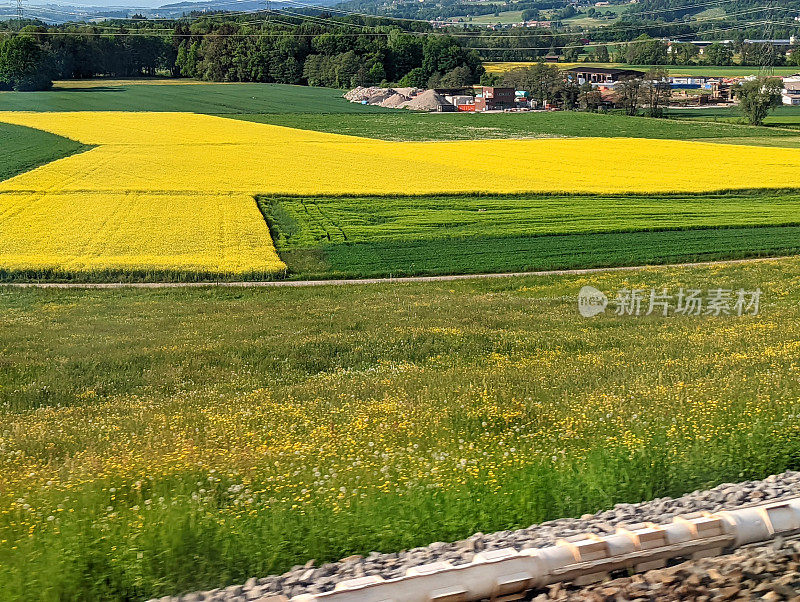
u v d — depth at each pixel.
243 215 45.78
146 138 75.12
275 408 13.48
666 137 83.19
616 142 78.06
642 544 6.94
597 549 6.82
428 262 38.19
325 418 12.42
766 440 9.87
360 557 7.43
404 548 7.71
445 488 8.82
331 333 23.92
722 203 51.31
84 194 50.31
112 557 7.37
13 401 17.14
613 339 20.66
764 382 12.90
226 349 21.48
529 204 50.44
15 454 11.21
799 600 6.18
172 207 47.38
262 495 8.88
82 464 10.13
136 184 53.44
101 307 29.98
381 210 48.69
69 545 7.49
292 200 51.19
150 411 14.28
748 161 66.19
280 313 27.86
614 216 47.16
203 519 8.05
